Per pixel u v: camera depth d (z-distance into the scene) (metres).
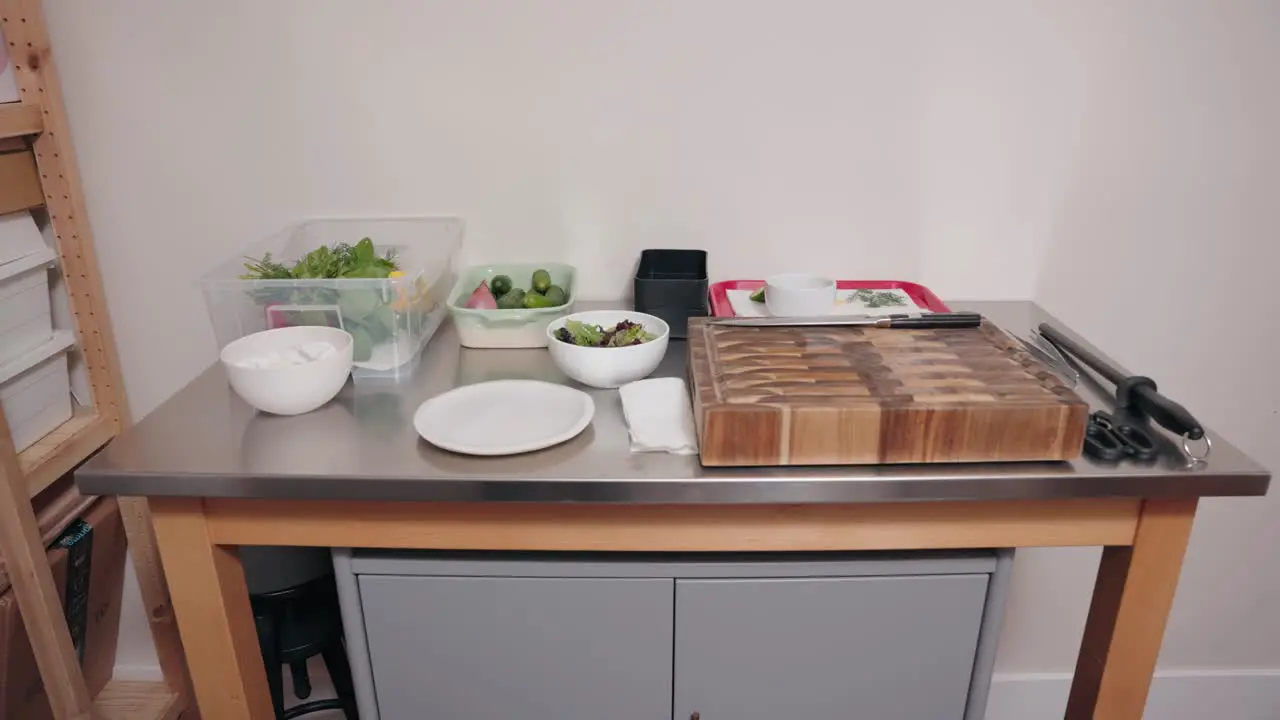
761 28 1.37
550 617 1.08
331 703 1.50
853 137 1.43
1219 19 1.36
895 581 1.07
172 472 0.99
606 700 1.13
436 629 1.09
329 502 1.04
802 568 1.06
